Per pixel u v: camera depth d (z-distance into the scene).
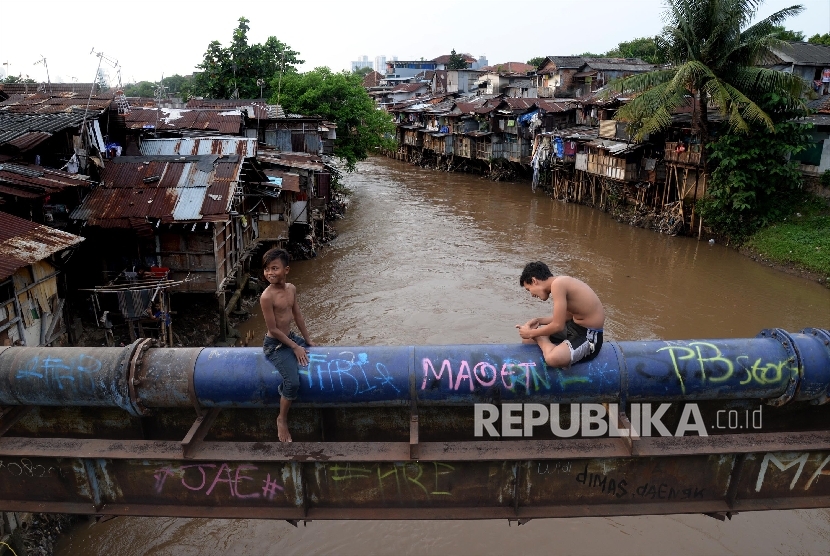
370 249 24.62
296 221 22.80
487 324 16.67
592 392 5.16
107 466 5.49
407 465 5.43
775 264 21.67
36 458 5.49
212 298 16.33
